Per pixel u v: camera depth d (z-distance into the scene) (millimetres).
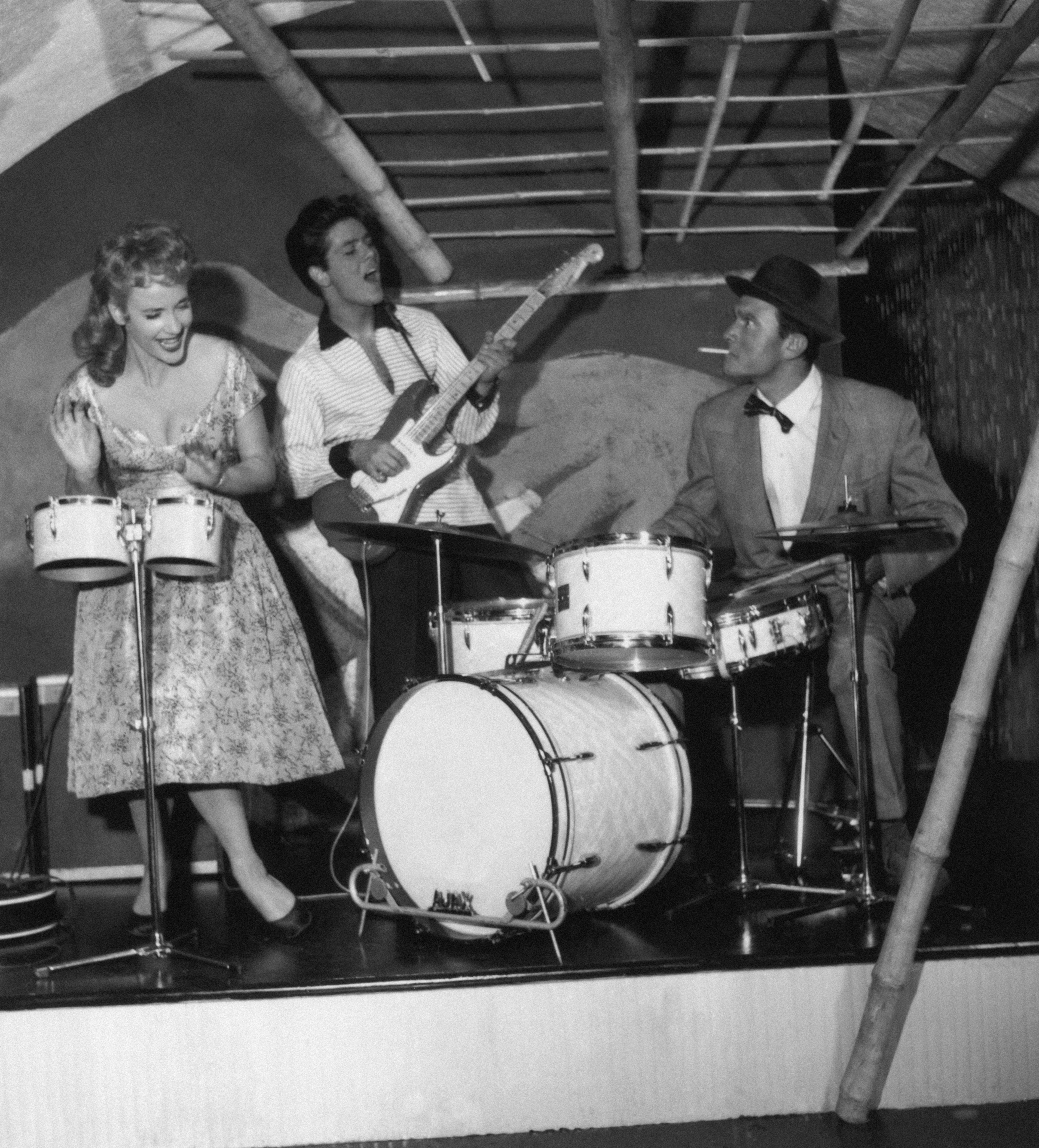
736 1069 3188
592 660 3693
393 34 5355
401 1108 3133
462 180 5410
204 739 3521
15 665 5188
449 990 3148
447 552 4195
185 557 3285
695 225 5414
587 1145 3059
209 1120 3105
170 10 4848
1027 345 6691
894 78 5531
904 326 7086
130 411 3633
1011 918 3518
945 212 6949
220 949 3562
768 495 4434
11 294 5277
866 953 3219
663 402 5418
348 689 5285
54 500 3266
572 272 4496
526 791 3471
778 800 5289
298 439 4695
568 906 3592
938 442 6969
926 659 6742
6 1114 3076
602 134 5410
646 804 3678
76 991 3133
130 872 4930
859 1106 3090
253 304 5348
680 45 3971
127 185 5332
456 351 4852
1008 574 2932
